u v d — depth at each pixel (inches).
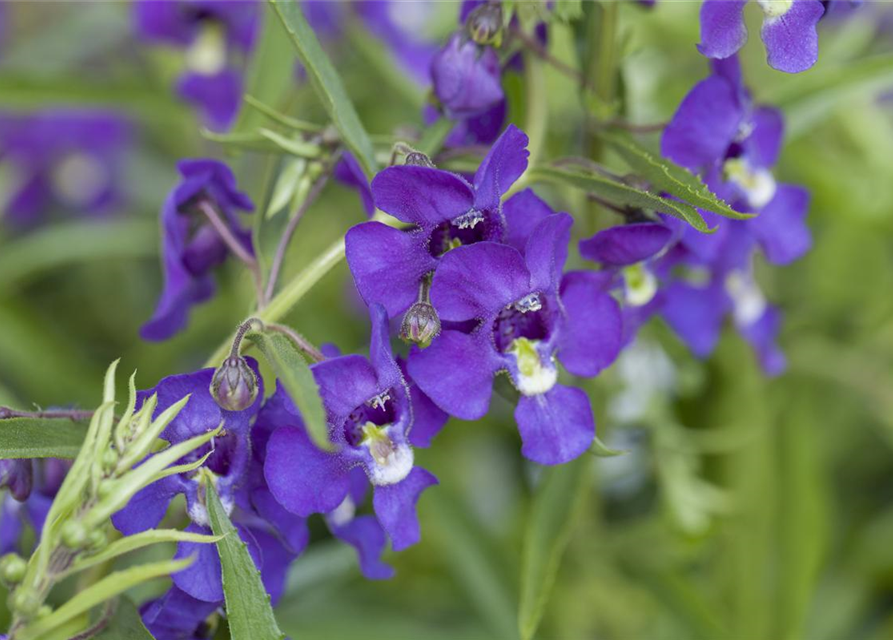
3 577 8.4
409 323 8.7
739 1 9.1
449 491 12.0
